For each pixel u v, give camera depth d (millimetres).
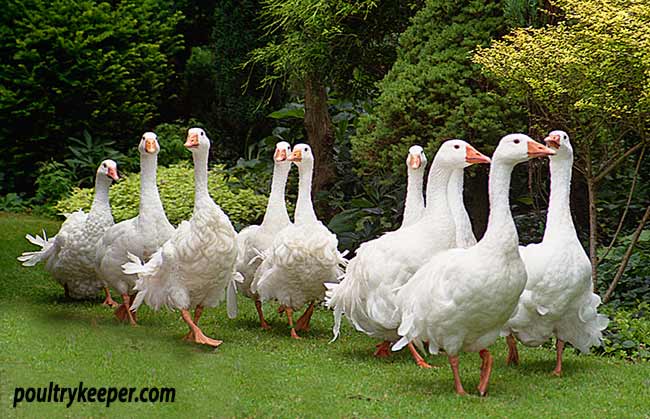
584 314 4359
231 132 9023
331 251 4895
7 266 6328
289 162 5191
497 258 3904
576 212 6297
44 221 7641
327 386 4148
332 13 6406
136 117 8852
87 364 4332
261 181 7383
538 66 4922
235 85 8648
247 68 8570
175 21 9336
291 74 6922
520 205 6480
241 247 5238
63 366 4297
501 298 3920
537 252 4324
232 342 4824
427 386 4180
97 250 5195
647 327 4812
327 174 7066
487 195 6117
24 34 8414
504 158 3939
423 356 4645
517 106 5555
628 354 4695
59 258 5441
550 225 4359
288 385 4156
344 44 6629
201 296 4762
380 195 6691
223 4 8648
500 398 4039
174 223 6391
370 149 5957
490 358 4094
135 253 5043
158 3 9617
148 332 4926
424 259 4371
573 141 5340
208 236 4621
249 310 5617
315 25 6410
